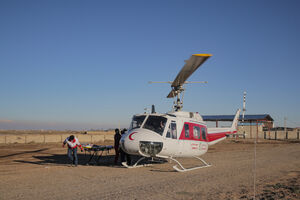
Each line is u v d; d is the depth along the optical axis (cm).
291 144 3422
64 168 1108
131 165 1244
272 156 1827
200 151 1284
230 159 1611
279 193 711
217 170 1134
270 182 876
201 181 866
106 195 654
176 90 1317
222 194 686
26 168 1101
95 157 1588
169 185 789
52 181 823
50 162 1330
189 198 639
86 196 641
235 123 1677
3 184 774
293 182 881
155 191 705
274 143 3697
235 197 656
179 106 1313
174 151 1109
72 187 739
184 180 878
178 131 1138
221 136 1544
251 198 649
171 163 1360
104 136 3950
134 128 1104
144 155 1020
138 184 796
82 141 3625
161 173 1017
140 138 1012
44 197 627
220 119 5003
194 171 1097
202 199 632
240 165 1320
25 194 654
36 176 912
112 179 869
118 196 646
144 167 1184
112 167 1155
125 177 911
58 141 3397
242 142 3888
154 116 1119
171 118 1123
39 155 1694
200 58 893
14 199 606
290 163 1433
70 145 1173
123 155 1220
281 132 5172
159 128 1077
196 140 1241
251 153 2067
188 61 928
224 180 895
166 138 1067
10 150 2059
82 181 828
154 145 1023
